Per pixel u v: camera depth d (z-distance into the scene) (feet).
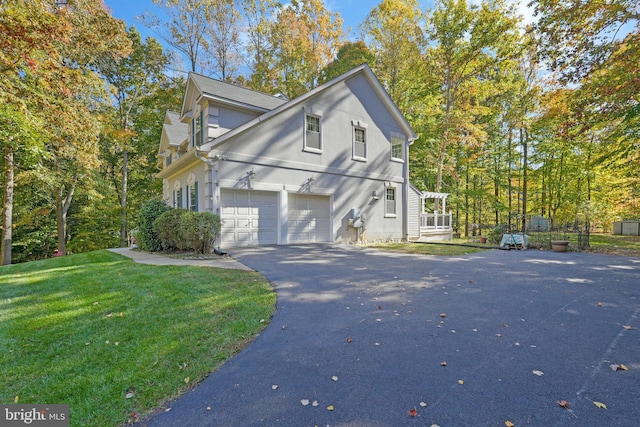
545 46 33.58
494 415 6.89
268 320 12.63
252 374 8.74
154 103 69.87
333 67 71.51
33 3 25.53
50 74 28.76
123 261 25.12
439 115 68.69
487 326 12.03
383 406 7.23
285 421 6.81
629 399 7.44
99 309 13.66
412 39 61.46
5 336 11.23
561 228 51.13
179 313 13.16
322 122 39.70
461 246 40.57
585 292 16.76
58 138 34.35
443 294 16.30
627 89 28.40
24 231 62.39
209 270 20.84
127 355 9.81
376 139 46.47
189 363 9.34
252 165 33.50
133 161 72.90
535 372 8.67
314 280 18.93
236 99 34.55
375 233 45.93
